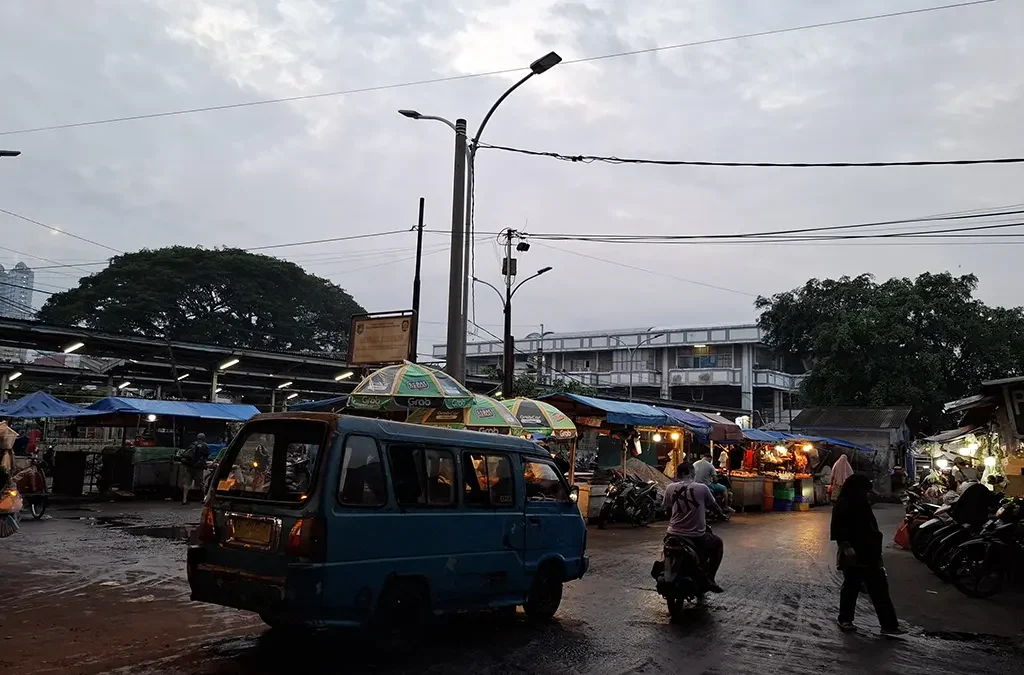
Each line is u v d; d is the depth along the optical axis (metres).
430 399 13.82
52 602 7.99
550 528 8.24
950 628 8.52
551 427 16.64
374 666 6.17
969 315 35.91
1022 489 12.59
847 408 37.09
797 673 6.53
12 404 20.47
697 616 8.66
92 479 22.11
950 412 17.95
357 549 6.07
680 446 24.52
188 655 6.25
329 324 51.12
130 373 29.03
